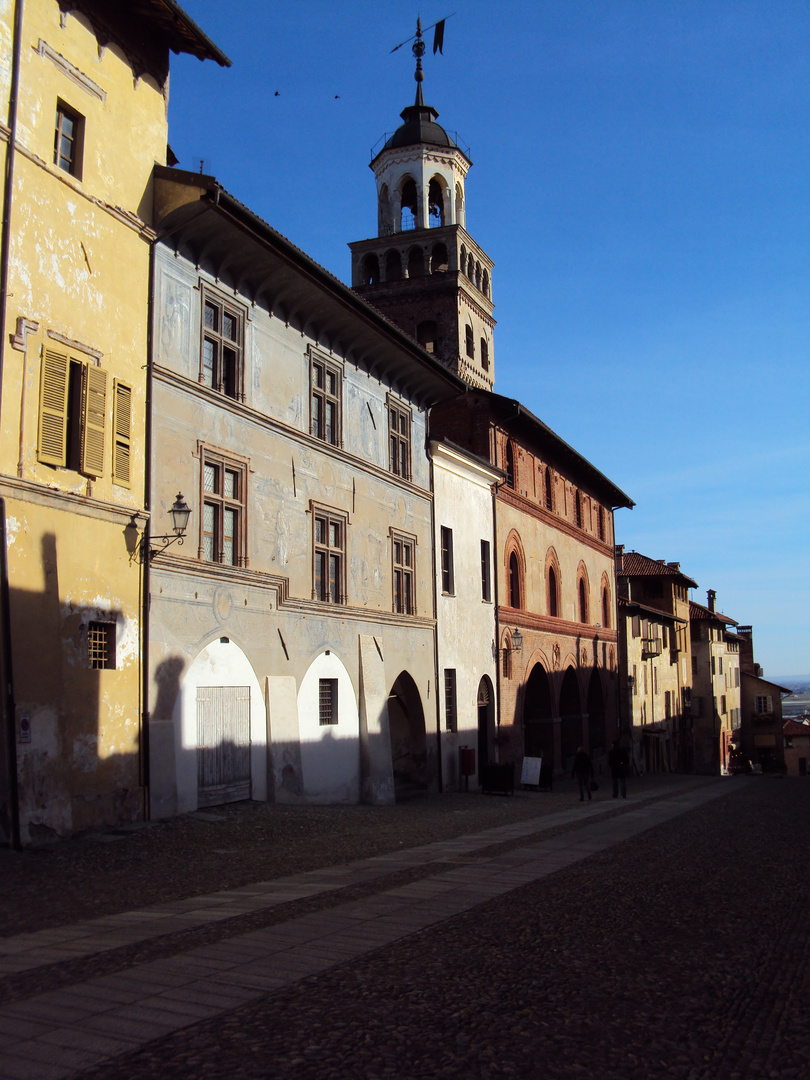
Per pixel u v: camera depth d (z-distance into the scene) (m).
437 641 30.95
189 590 18.91
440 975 7.61
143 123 18.86
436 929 9.35
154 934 8.97
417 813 22.70
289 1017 6.50
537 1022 6.51
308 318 24.09
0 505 14.36
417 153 47.66
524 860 14.55
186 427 19.22
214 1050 5.84
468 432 36.50
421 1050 5.91
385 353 27.59
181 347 19.36
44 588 15.01
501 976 7.62
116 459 17.14
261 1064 5.61
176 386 19.00
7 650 14.10
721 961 8.29
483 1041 6.10
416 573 29.97
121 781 16.62
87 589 16.17
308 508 23.77
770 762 92.88
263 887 11.78
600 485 51.72
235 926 9.36
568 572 45.69
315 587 24.12
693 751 74.62
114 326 17.42
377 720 25.94
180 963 7.87
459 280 45.44
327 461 24.89
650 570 68.69
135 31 18.78
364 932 9.16
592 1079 5.55
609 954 8.44
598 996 7.15
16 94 15.44
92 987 7.14
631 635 56.53
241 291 21.64
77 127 17.09
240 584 20.66
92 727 16.05
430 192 48.31
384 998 6.95
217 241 20.05
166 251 19.12
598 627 49.59
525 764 34.06
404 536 29.34
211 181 18.39
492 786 30.39
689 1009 6.91
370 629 26.69
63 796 14.86
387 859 14.50
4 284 14.91
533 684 41.06
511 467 38.97
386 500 28.27
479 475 35.38
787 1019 6.78
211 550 20.05
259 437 21.81
